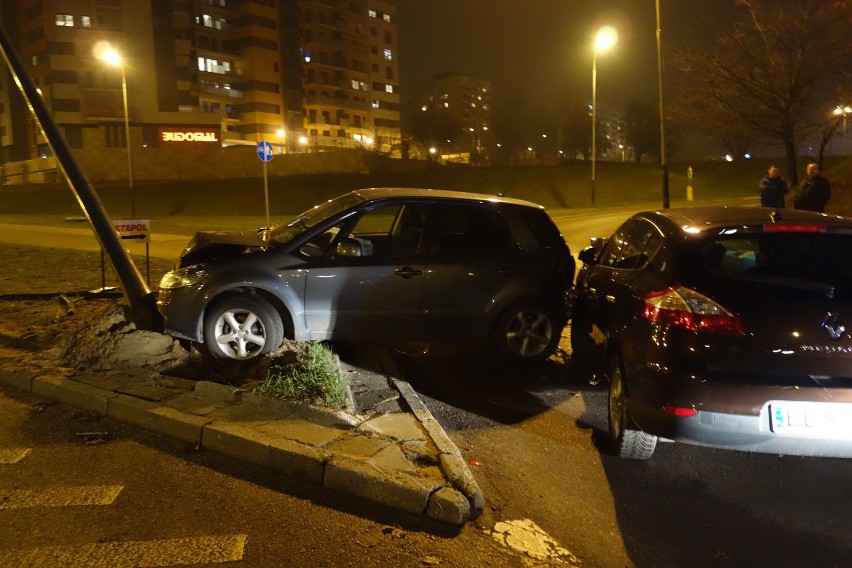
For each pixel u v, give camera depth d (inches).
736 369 152.3
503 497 162.2
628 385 169.0
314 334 251.8
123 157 2516.0
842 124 757.9
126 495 156.3
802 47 709.9
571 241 898.7
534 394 240.7
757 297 154.6
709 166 2989.7
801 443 149.1
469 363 276.1
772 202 543.5
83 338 251.9
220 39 3314.5
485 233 265.6
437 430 187.0
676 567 135.5
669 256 175.3
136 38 2910.9
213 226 1106.1
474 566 132.6
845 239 173.6
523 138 3435.0
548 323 268.4
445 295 257.6
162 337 249.3
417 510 150.1
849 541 146.3
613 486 170.2
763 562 137.8
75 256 565.6
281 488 161.2
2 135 3169.3
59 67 2770.7
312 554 134.3
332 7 3732.8
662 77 839.1
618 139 4982.8
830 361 150.0
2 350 259.6
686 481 173.8
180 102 3065.9
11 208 1897.1
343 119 3865.7
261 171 2684.5
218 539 138.5
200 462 174.1
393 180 2474.2
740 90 762.2
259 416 191.3
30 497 154.4
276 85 3484.3
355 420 190.1
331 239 257.8
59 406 210.4
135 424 195.8
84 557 131.0
